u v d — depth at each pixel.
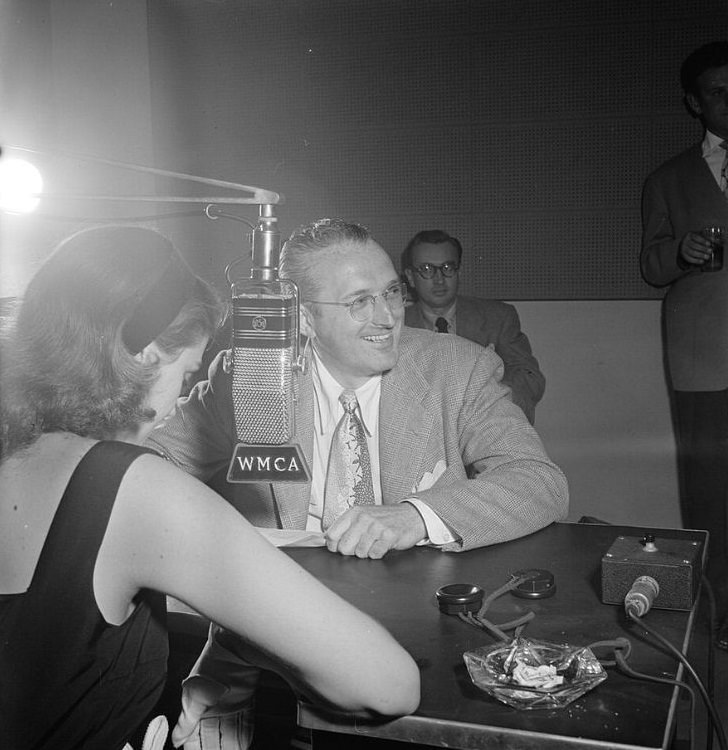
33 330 1.04
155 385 1.10
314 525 1.90
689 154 3.90
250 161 4.59
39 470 1.00
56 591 0.97
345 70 4.41
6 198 1.14
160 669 1.11
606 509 4.29
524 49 4.16
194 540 0.96
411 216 4.40
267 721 1.47
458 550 1.59
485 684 1.05
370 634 1.00
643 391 4.18
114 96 4.66
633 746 0.93
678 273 3.93
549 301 4.26
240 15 4.52
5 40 4.51
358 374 1.84
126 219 1.12
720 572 3.70
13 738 1.00
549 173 4.20
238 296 1.04
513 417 1.89
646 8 3.99
